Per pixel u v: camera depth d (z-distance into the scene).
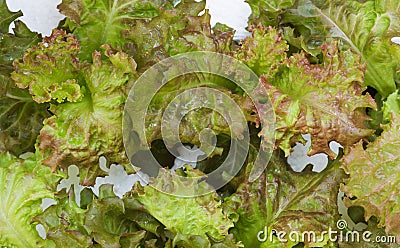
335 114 1.10
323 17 1.14
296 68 1.10
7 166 1.10
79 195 1.15
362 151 1.10
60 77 1.09
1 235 1.09
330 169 1.14
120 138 1.09
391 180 1.10
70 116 1.08
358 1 1.14
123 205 1.08
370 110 1.16
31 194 1.09
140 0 1.12
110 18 1.12
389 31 1.14
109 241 1.07
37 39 1.15
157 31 1.11
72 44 1.09
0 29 1.14
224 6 1.21
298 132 1.10
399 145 1.10
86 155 1.08
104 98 1.08
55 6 1.20
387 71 1.15
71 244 1.08
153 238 1.11
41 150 1.08
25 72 1.08
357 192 1.10
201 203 1.09
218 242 1.08
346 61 1.10
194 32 1.10
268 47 1.10
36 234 1.10
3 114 1.12
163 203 1.09
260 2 1.15
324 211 1.12
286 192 1.13
